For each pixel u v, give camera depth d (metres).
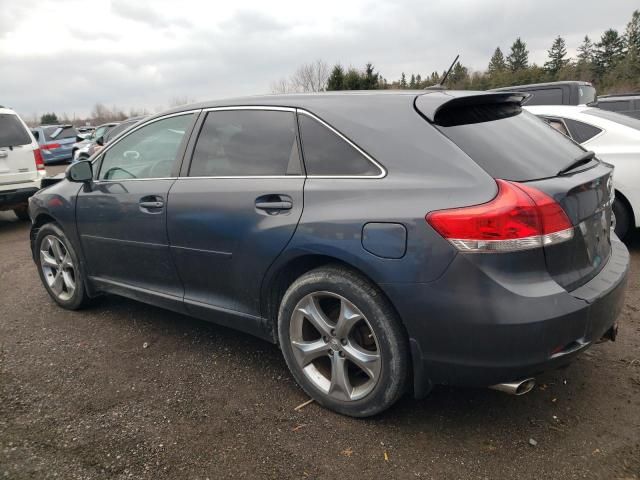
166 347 3.60
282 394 2.97
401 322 2.45
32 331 3.97
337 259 2.61
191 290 3.36
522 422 2.62
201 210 3.10
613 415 2.63
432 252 2.25
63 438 2.62
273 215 2.78
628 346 3.31
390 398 2.53
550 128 3.04
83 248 4.05
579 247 2.38
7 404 2.94
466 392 2.91
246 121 3.10
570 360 2.30
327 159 2.69
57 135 21.16
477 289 2.19
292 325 2.81
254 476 2.32
